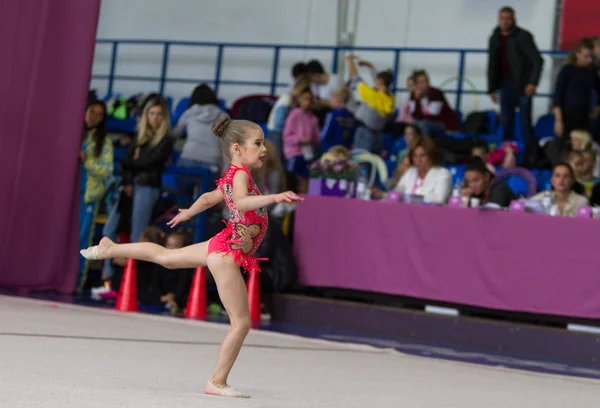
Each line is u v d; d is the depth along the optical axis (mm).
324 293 26750
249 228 11094
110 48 46219
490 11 39875
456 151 30547
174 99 44906
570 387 15711
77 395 9820
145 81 45500
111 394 10117
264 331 21062
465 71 39969
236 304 11000
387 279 25062
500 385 15023
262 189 27078
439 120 34719
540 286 22750
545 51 36938
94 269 31250
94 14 26078
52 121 25969
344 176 26703
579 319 22594
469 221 23844
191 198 28500
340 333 23781
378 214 25375
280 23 43375
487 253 23500
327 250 26156
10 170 25359
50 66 25797
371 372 15188
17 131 25422
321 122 34625
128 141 35188
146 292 26391
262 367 14461
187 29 44844
